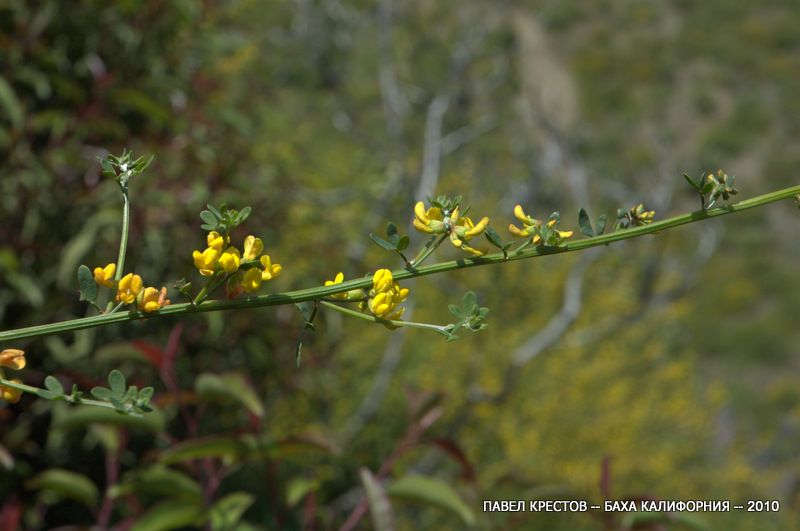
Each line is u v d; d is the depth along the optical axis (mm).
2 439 2467
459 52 6898
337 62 6805
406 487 1558
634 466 4598
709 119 8711
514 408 4398
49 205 2637
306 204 3424
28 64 2654
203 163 2826
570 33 9367
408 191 4609
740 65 9305
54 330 792
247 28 3701
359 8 7500
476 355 4262
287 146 3609
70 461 2723
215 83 3064
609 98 8734
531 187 6098
